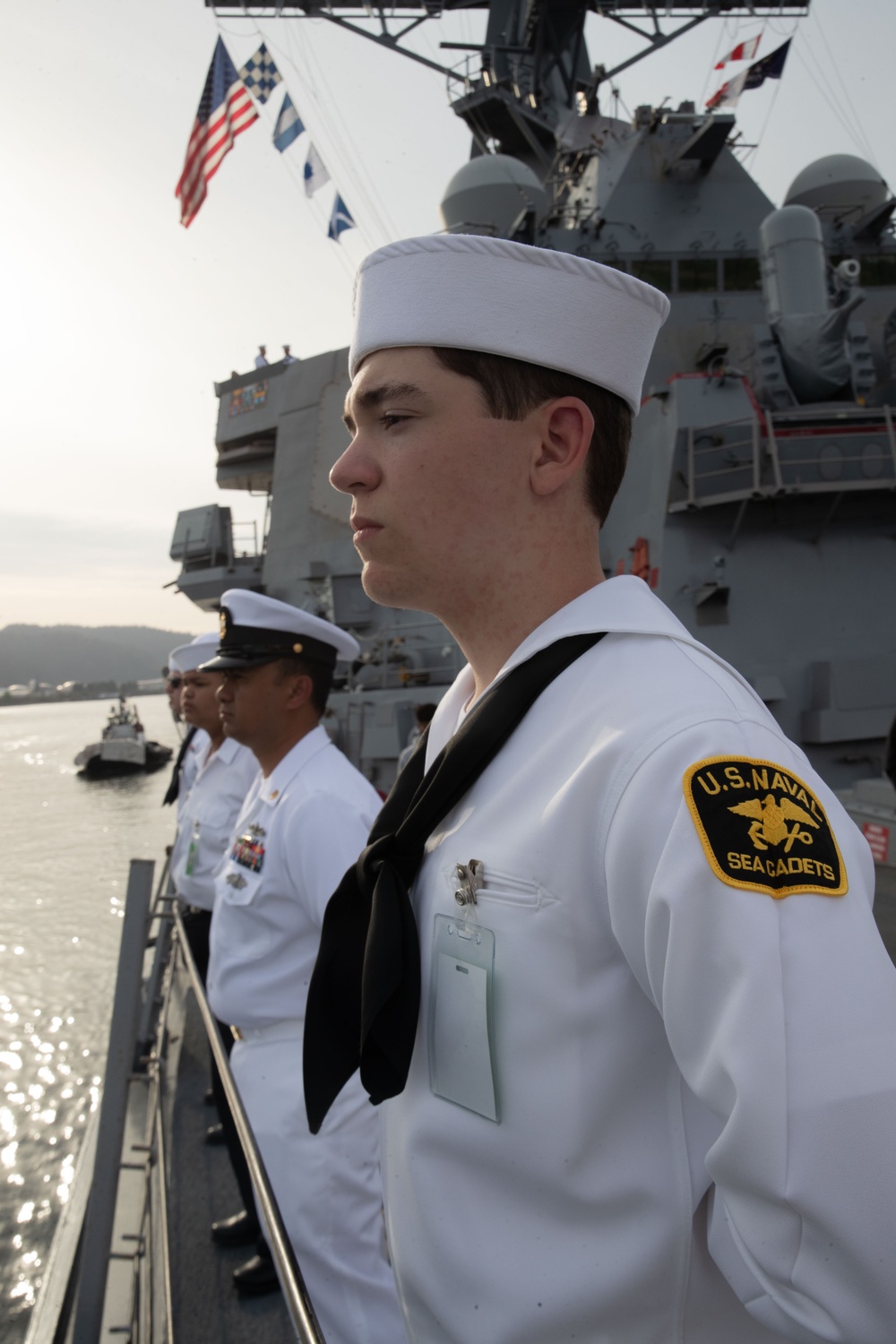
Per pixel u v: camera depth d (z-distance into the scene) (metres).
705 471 7.58
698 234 10.09
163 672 6.05
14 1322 4.97
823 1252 0.59
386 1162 0.97
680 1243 0.74
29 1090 7.74
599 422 0.95
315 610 11.92
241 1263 2.91
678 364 9.90
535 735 0.86
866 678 7.51
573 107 13.06
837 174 10.48
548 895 0.77
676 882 0.67
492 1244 0.81
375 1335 2.13
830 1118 0.58
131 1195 3.04
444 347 0.90
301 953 2.32
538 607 0.95
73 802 27.22
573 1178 0.77
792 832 0.68
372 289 0.95
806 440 7.51
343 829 2.26
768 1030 0.61
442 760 0.92
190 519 15.11
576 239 10.18
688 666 0.81
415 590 0.97
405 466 0.92
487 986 0.80
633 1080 0.76
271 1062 2.33
